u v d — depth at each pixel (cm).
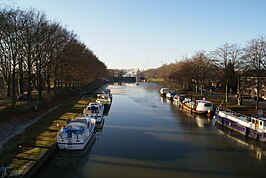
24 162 2681
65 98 8425
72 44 8406
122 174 2897
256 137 4172
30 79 6241
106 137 4412
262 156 3544
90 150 3722
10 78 7094
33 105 5697
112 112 7019
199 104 6594
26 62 6388
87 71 11256
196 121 5816
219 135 4591
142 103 9050
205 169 3078
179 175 2897
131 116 6412
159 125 5381
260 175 2955
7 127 4100
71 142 3441
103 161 3300
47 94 7481
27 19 5997
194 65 10544
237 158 3462
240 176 2922
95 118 5194
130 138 4356
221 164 3247
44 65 6625
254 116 4569
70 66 8512
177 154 3581
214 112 6469
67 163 3244
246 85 6347
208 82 11906
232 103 7250
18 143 3344
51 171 3005
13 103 5275
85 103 7481
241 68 6356
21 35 5725
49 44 6756
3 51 5862
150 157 3447
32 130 4028
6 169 2445
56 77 8419
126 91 14538
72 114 5541
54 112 5725
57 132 3716
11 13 5538
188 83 12588
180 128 5119
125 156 3475
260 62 5688
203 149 3816
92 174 2902
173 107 8075
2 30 5191
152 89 16200
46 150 3081
